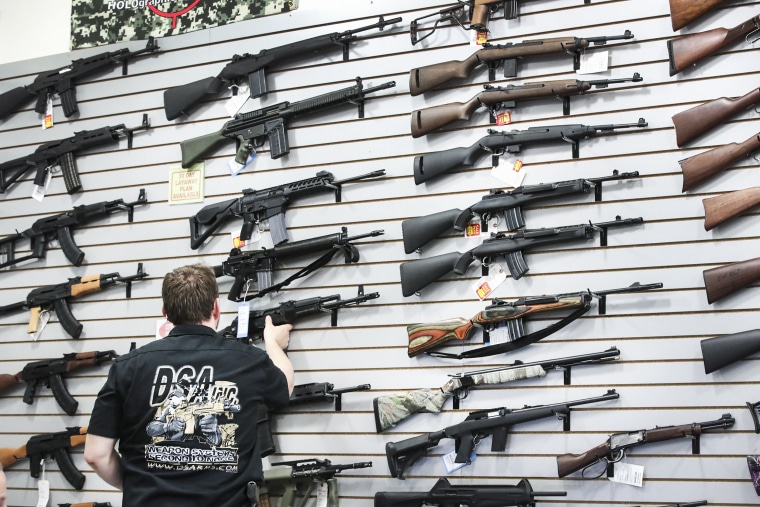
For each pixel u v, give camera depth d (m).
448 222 4.93
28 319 6.30
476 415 4.71
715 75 4.57
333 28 5.62
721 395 4.32
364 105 5.41
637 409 4.46
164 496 3.56
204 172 5.86
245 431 3.69
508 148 4.89
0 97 6.64
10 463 6.04
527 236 4.72
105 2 6.46
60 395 5.96
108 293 6.05
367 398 5.09
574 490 4.52
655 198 4.59
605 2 4.86
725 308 4.38
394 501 4.77
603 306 4.60
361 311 5.19
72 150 6.28
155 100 6.15
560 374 4.64
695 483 4.30
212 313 3.92
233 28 5.95
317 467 4.93
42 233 6.31
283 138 5.49
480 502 4.56
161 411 3.64
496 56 4.95
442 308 4.99
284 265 5.49
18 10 6.94
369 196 5.30
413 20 5.32
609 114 4.77
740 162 4.46
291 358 5.32
